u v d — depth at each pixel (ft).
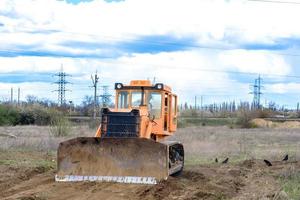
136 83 61.87
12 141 102.73
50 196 47.44
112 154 54.39
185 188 52.60
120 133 56.95
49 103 240.73
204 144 116.06
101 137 55.72
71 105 246.06
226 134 161.79
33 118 207.21
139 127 56.85
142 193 48.62
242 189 56.65
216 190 53.72
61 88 295.69
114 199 46.34
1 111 202.69
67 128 126.93
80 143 55.26
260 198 49.01
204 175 64.85
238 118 237.45
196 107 278.87
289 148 113.70
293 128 222.89
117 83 62.34
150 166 53.31
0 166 67.26
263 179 64.13
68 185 52.65
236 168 74.38
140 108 58.90
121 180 53.52
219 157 93.97
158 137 62.44
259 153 100.89
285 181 61.36
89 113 238.07
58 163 55.62
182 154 64.18
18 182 56.65
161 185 51.31
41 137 120.16
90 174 54.70
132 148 53.88
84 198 46.73
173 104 67.00
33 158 78.69
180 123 223.71
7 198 45.60
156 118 61.00
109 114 57.52
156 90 61.36
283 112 310.65
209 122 245.45
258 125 232.73
